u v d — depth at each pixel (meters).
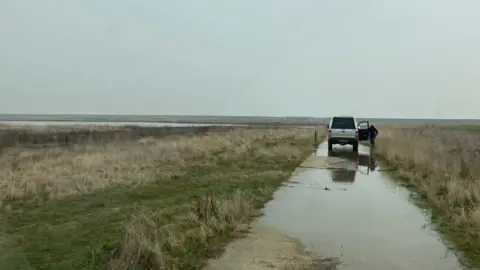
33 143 32.22
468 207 8.92
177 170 16.00
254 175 14.42
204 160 19.06
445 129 60.28
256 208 9.70
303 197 11.01
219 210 8.52
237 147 24.45
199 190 11.77
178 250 6.57
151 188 12.55
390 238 7.30
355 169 16.59
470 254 6.39
